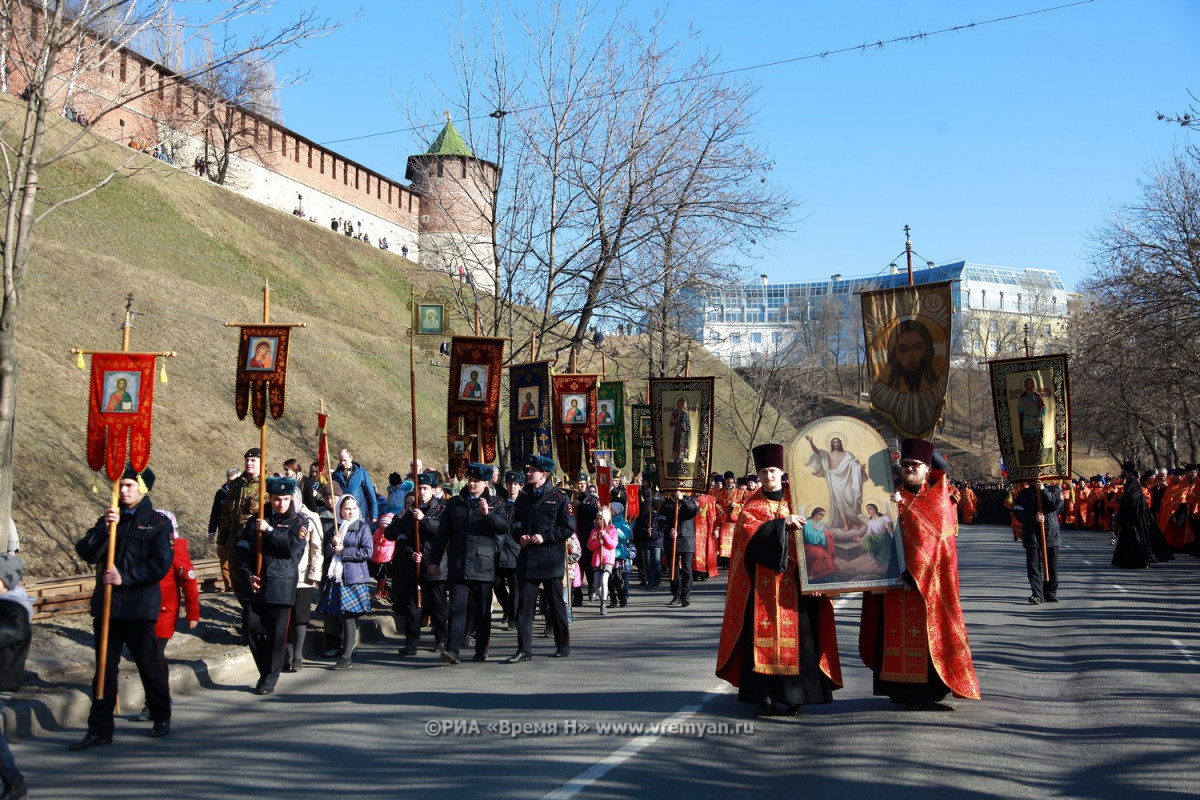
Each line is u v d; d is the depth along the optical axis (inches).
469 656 488.1
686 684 384.2
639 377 1151.6
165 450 1089.4
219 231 1973.4
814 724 316.2
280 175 2404.0
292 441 1365.7
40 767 282.7
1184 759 272.2
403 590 507.5
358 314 2128.4
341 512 454.6
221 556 506.6
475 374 623.2
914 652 330.6
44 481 856.9
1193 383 1363.2
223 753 295.3
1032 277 4276.6
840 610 595.8
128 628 313.9
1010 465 633.6
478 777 262.4
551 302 927.7
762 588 326.0
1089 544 1328.7
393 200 2795.3
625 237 942.4
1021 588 735.7
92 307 1299.2
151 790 258.8
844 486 327.3
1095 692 361.7
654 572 847.7
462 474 631.2
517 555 494.0
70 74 497.4
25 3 499.5
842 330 4640.8
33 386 1007.6
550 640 538.6
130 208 1756.9
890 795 241.8
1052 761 272.5
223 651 443.8
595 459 766.5
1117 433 2007.9
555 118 916.6
